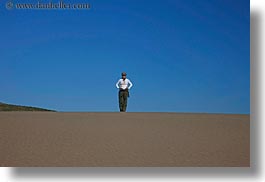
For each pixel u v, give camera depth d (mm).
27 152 6734
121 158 6527
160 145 7180
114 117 10094
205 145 7238
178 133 8031
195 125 8867
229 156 6777
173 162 6391
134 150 6891
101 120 9422
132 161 6406
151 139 7543
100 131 8102
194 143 7340
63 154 6676
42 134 7766
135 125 8773
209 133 8078
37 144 7129
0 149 6852
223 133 8109
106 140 7441
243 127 8719
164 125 8836
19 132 7871
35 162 6367
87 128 8367
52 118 9648
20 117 9719
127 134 7887
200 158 6645
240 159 6684
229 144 7344
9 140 7312
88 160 6469
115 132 8039
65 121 9164
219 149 7055
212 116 10547
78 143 7223
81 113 11172
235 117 10367
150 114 11133
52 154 6688
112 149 6941
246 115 11016
